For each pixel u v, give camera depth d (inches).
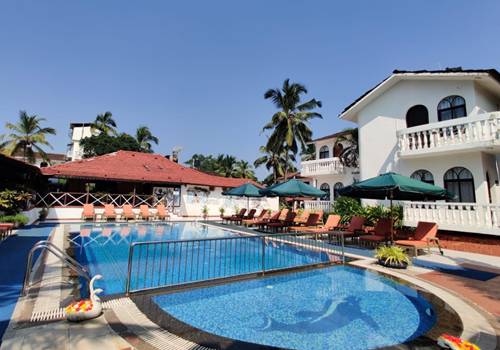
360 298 221.5
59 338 135.2
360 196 457.7
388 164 607.2
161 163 1085.8
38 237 460.8
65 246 413.4
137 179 866.1
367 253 376.8
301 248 421.4
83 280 238.1
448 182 513.7
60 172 758.5
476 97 498.9
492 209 396.2
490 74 472.1
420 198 422.9
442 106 538.9
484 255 377.4
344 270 296.0
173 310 187.3
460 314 183.6
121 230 624.1
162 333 149.1
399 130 551.2
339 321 179.8
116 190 1001.5
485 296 217.2
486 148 448.1
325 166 918.4
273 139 1125.7
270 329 167.2
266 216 796.6
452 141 472.7
